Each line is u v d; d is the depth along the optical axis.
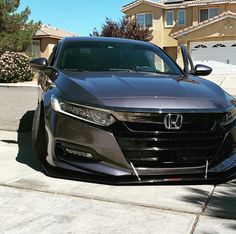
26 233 3.05
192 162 3.98
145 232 3.06
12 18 22.02
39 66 5.20
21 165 4.85
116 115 3.86
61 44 5.64
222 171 4.04
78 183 4.06
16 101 10.41
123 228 3.12
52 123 4.12
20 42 21.88
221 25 28.38
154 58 5.57
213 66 26.70
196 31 29.12
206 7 32.69
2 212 3.43
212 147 4.03
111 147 3.85
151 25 34.84
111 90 4.11
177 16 33.94
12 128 7.38
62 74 4.68
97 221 3.24
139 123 3.86
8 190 3.94
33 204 3.59
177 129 3.90
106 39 5.85
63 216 3.34
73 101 4.02
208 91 4.36
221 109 4.07
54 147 4.10
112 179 3.88
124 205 3.54
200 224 3.17
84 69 5.09
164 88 4.24
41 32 34.12
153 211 3.42
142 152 3.88
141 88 4.18
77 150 3.98
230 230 3.07
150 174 3.88
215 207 3.50
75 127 3.95
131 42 5.89
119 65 5.25
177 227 3.13
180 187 3.98
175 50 34.44
